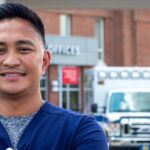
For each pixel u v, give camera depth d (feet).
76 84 113.60
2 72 7.55
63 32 116.78
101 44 122.31
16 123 7.59
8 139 7.47
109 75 62.03
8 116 7.67
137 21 123.85
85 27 119.75
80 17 119.03
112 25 123.24
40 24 7.79
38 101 7.80
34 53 7.64
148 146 50.55
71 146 7.48
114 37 123.44
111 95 54.80
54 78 110.42
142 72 62.80
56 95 110.83
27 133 7.50
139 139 51.55
